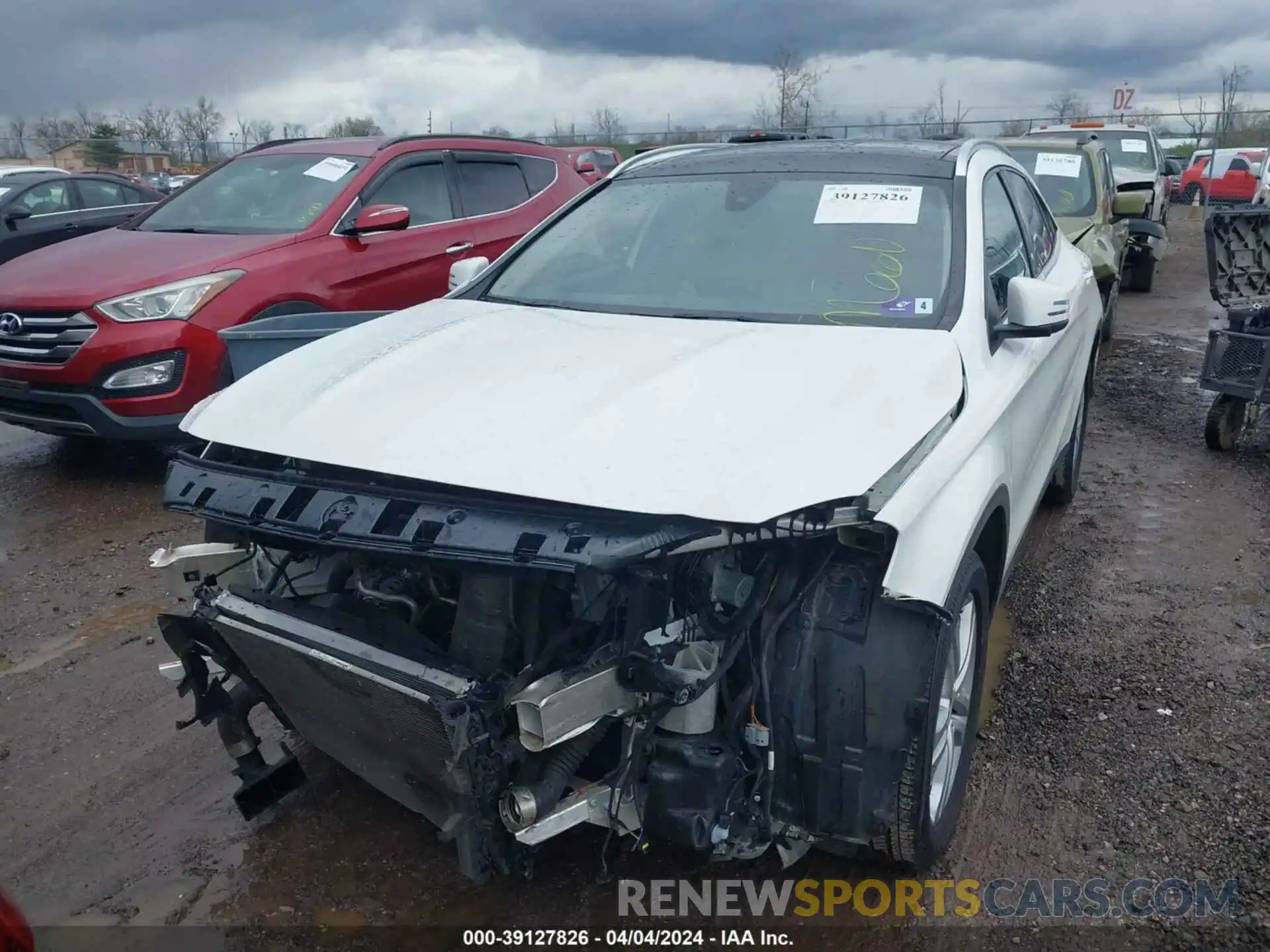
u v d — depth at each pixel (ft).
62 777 11.66
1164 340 34.27
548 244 13.57
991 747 11.84
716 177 13.48
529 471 7.89
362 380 9.68
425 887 9.87
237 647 9.26
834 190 12.62
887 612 8.16
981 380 10.55
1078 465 19.16
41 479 22.03
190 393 20.10
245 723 10.41
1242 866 9.85
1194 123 88.58
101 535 18.74
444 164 25.93
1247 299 21.88
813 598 8.25
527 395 8.95
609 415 8.43
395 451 8.43
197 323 20.01
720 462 7.73
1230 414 21.66
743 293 11.53
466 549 7.50
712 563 8.16
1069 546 17.38
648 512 7.39
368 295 22.99
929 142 13.89
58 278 20.83
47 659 14.28
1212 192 77.92
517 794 7.75
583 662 7.73
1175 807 10.71
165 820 10.89
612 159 65.87
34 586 16.61
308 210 22.99
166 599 16.11
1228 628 14.38
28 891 9.87
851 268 11.51
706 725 8.00
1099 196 32.40
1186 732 11.99
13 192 40.04
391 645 8.29
